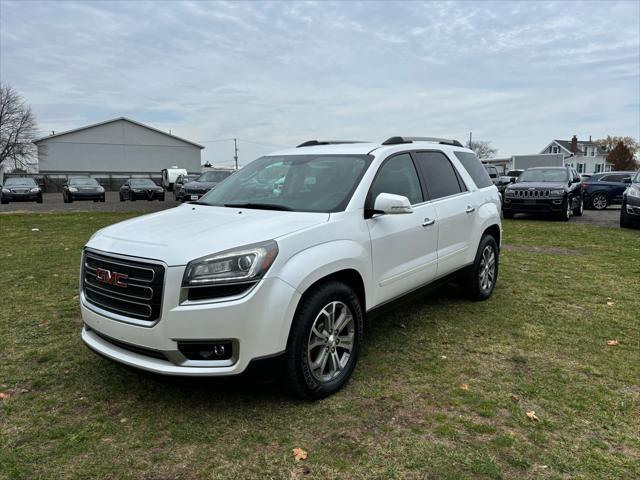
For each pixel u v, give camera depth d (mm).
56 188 46219
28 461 2598
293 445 2754
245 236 3041
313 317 3139
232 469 2549
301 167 4215
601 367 3783
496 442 2777
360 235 3570
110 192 45594
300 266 3051
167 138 57594
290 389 3152
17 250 8766
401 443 2768
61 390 3387
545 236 10891
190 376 2826
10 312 5094
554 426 2951
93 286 3227
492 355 4008
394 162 4285
